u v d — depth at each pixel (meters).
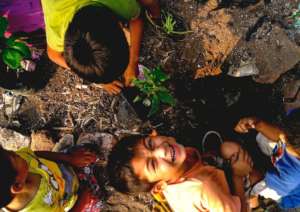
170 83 1.26
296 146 0.93
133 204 1.30
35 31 1.23
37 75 1.27
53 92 1.30
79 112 1.29
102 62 0.87
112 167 1.05
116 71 0.91
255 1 1.22
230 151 1.12
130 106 1.25
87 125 1.29
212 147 1.25
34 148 1.29
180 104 1.27
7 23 1.09
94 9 0.90
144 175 1.02
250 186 1.17
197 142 1.28
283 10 1.21
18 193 0.94
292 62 1.21
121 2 0.96
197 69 1.25
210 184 0.99
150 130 1.27
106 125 1.28
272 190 1.15
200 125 1.28
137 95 1.24
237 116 1.27
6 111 1.31
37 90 1.28
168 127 1.27
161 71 1.21
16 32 1.20
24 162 0.97
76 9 0.93
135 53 1.13
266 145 1.14
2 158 0.91
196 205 0.99
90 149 1.27
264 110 1.26
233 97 1.26
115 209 1.31
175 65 1.26
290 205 1.18
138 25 1.08
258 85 1.25
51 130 1.30
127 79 1.20
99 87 1.28
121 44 0.89
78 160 1.20
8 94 1.31
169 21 1.20
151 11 1.20
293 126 0.94
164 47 1.26
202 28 1.24
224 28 1.23
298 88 1.24
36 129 1.30
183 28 1.25
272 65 1.22
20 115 1.31
